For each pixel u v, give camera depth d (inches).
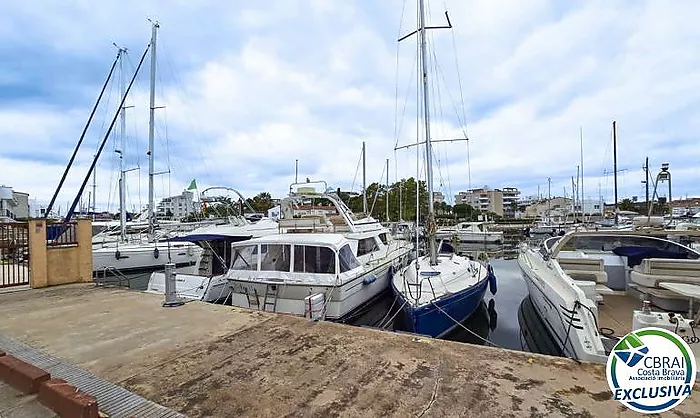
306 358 156.6
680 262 232.2
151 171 677.3
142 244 624.4
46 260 325.4
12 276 355.9
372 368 145.7
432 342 173.0
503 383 132.1
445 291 318.7
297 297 305.6
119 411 118.7
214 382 136.9
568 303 209.9
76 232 348.5
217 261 418.9
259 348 168.9
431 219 402.6
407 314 298.5
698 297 182.2
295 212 562.6
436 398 122.8
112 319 217.5
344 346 169.3
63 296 281.9
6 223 329.1
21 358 161.6
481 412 114.3
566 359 151.6
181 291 350.0
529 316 368.8
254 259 327.0
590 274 283.4
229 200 552.4
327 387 131.6
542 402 119.5
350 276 323.6
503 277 625.6
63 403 117.6
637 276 244.7
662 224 339.9
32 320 218.4
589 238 314.2
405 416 113.1
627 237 293.9
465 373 140.0
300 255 317.1
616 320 238.8
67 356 163.5
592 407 116.6
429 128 410.0
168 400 124.9
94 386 135.4
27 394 129.6
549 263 286.2
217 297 355.9
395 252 524.1
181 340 181.2
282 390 130.2
